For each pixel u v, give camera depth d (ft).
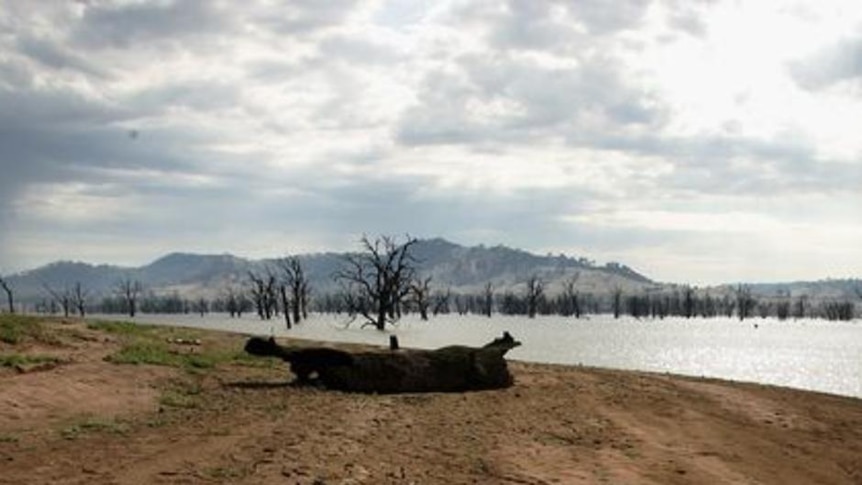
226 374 81.97
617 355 269.23
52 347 79.05
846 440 60.08
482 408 64.69
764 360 289.53
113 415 54.49
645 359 260.42
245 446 43.68
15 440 44.16
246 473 36.42
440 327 416.26
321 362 77.10
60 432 47.16
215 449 42.63
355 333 302.45
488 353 79.46
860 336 542.98
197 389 69.87
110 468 37.27
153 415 55.77
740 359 291.58
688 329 623.77
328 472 37.09
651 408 67.62
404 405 65.57
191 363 84.53
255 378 81.46
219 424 52.31
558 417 60.29
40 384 59.52
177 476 35.63
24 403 53.78
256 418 55.47
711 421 63.05
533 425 55.93
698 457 48.01
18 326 84.38
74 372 66.85
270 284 502.79
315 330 328.08
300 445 44.27
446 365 77.61
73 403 56.44
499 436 50.57
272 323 445.37
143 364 77.56
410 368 76.74
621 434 53.67
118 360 76.38
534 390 77.97
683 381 90.84
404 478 36.99
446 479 37.32
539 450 46.14
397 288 348.79
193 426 51.29
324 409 61.21
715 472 43.98
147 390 65.41
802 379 215.92
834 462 51.49
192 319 622.13
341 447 44.11
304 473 36.65
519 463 41.83
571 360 222.48
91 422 50.93
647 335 476.95
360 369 75.87
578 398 72.18
